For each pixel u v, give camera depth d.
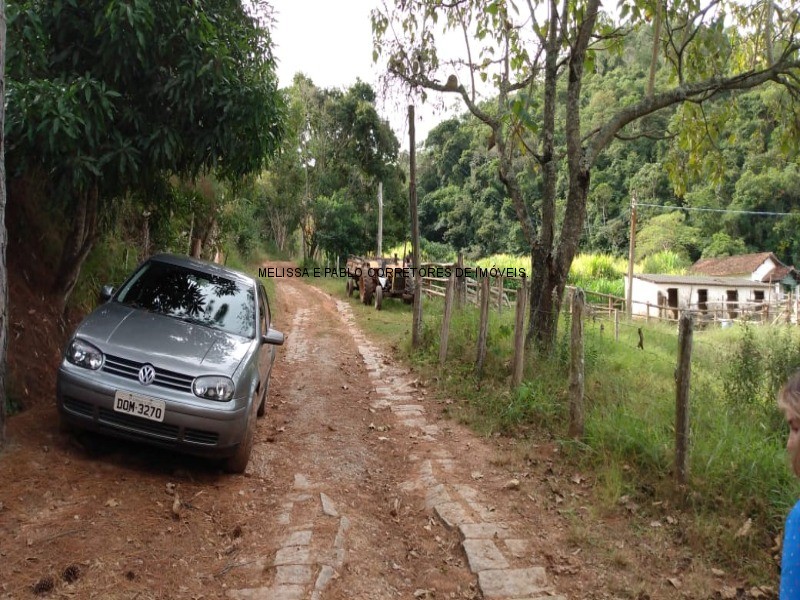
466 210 61.38
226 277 6.22
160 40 5.98
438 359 10.16
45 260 7.15
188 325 5.30
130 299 5.62
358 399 8.36
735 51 9.98
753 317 27.03
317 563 3.60
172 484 4.54
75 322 7.46
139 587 3.19
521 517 4.55
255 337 5.55
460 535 4.25
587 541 4.14
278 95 7.46
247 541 3.90
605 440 5.57
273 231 56.56
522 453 5.83
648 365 9.53
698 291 36.19
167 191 8.88
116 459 4.81
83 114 5.55
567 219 8.53
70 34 6.07
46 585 3.06
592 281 37.62
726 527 4.21
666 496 4.69
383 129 46.19
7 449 4.49
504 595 3.50
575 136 8.50
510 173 9.20
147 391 4.44
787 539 1.34
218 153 6.93
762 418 6.20
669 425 5.68
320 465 5.62
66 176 5.80
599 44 9.67
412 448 6.21
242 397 4.74
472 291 17.98
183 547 3.69
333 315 19.47
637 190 51.69
